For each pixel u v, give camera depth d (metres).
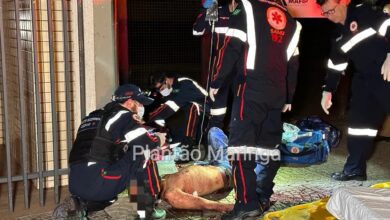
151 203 3.68
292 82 3.85
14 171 5.06
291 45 3.69
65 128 4.54
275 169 3.86
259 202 3.76
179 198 3.86
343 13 4.23
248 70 3.52
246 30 3.48
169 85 5.35
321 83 9.92
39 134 4.02
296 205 3.82
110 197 3.54
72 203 3.55
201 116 5.46
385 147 6.04
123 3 6.41
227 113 7.28
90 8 4.20
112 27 4.27
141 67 8.95
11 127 5.56
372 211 2.48
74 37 4.41
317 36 9.99
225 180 4.28
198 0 9.20
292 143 5.24
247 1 3.54
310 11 5.28
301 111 8.41
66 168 4.23
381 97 4.30
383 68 4.06
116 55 4.32
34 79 4.07
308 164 5.26
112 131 3.44
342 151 5.91
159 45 9.04
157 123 5.16
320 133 5.37
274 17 3.58
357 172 4.76
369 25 4.14
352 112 4.70
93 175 3.40
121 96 3.61
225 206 3.91
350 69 7.80
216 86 3.59
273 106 3.62
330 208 2.87
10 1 5.07
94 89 4.29
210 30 4.48
